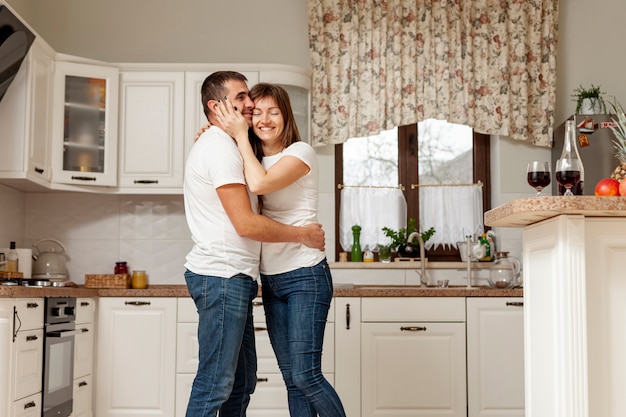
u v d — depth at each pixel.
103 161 4.76
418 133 5.47
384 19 5.18
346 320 4.43
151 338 4.48
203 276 2.63
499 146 5.22
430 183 5.43
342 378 4.41
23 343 3.39
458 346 4.42
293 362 2.71
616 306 2.12
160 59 5.27
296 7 5.32
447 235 5.33
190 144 4.86
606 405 2.10
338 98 5.17
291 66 4.91
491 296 4.45
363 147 5.43
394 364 4.42
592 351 2.11
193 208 2.70
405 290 4.44
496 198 5.25
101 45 5.26
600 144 4.80
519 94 5.18
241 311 2.64
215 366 2.62
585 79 5.32
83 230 5.14
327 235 5.19
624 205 1.98
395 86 5.16
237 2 5.32
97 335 4.48
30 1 5.25
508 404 4.40
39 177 4.41
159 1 5.30
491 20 5.22
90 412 4.39
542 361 2.25
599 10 5.35
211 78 2.80
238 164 2.61
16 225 4.96
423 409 4.41
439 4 5.21
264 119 2.78
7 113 4.19
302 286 2.72
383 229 5.21
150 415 4.45
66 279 5.08
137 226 5.15
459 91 5.17
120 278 4.79
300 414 2.84
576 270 2.04
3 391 3.20
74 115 4.70
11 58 3.96
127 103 4.86
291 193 2.77
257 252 2.73
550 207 2.00
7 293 3.20
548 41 5.22
